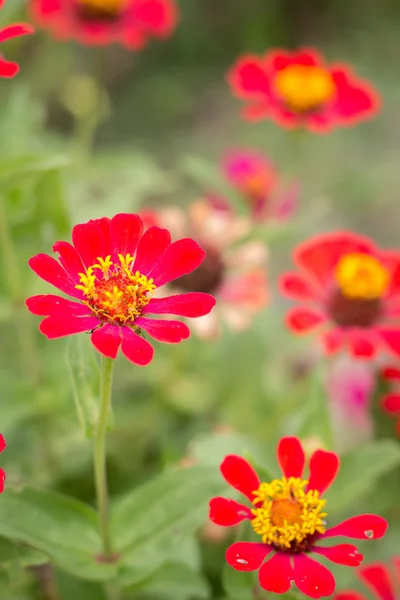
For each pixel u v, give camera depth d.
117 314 0.55
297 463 0.58
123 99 1.89
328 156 1.68
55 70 1.37
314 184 1.64
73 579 0.72
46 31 1.22
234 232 0.84
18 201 0.74
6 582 0.61
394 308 0.75
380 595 0.64
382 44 2.07
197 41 2.02
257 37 2.05
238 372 0.89
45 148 0.96
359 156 1.74
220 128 1.83
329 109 0.87
